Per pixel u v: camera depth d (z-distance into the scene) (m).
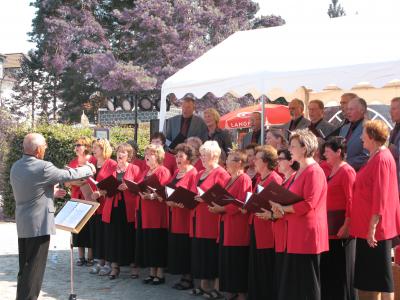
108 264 8.09
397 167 6.67
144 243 7.37
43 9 30.16
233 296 6.46
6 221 13.60
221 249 6.29
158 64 24.58
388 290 5.27
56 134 13.45
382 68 6.05
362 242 5.36
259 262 5.95
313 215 4.96
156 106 12.84
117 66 24.23
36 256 5.84
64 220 5.86
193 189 6.71
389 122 11.84
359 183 5.34
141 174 7.84
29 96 35.09
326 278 5.57
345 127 7.09
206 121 8.50
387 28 6.99
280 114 15.67
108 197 7.73
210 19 24.97
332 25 7.91
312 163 5.05
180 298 6.80
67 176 5.98
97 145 8.09
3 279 7.77
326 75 6.47
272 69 6.99
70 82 30.55
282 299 5.07
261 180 5.96
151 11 25.11
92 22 28.23
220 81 7.63
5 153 15.59
